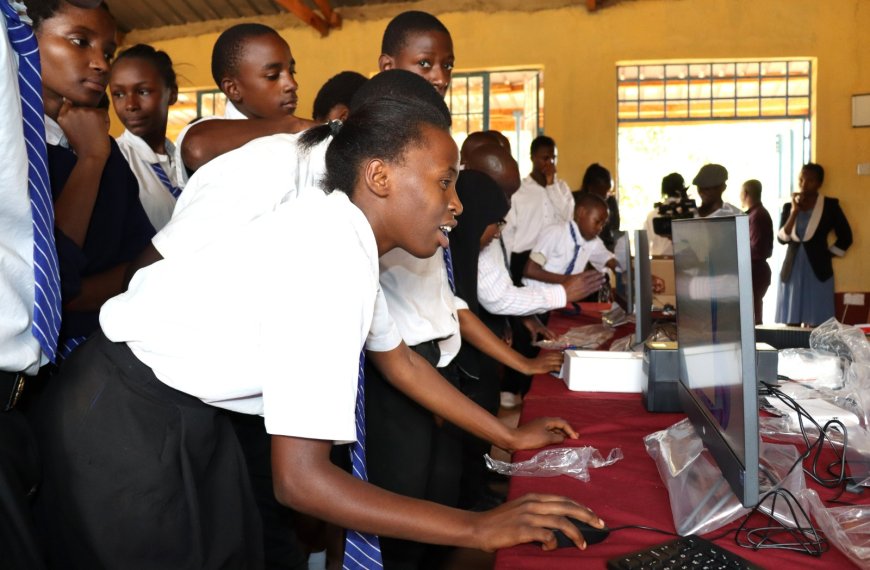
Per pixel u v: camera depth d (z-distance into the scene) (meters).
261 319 0.95
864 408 1.38
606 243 5.13
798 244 6.00
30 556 0.93
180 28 7.77
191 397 1.05
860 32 6.56
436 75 1.76
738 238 0.87
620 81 7.35
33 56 0.96
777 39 6.69
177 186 2.21
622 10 6.86
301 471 0.90
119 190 1.49
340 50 7.41
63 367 1.09
